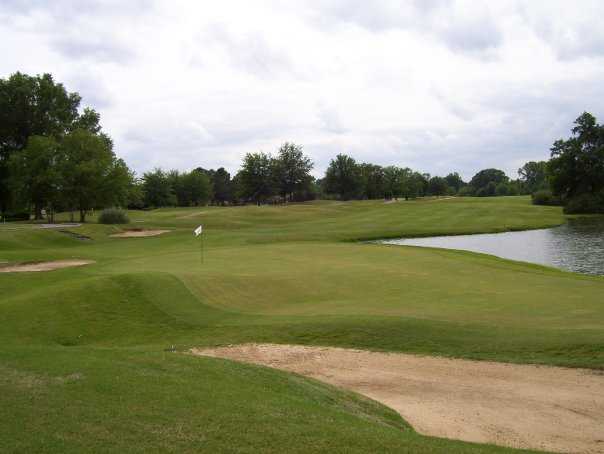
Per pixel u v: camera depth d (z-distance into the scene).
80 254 31.44
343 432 6.39
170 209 93.81
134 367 9.02
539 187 168.75
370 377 10.17
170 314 15.10
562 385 9.29
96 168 57.59
